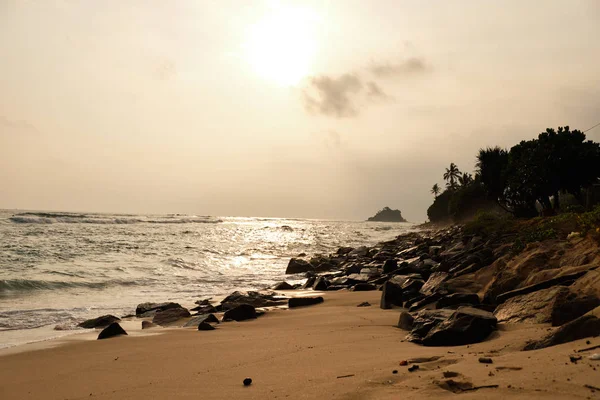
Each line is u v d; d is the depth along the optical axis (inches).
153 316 543.8
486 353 223.0
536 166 1686.8
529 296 318.3
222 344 356.8
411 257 1282.0
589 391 135.9
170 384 241.8
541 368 165.9
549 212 1578.5
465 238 1259.8
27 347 389.7
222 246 1942.7
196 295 775.1
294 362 264.5
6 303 636.1
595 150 1626.5
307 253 1782.7
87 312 585.9
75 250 1392.7
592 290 280.5
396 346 288.2
